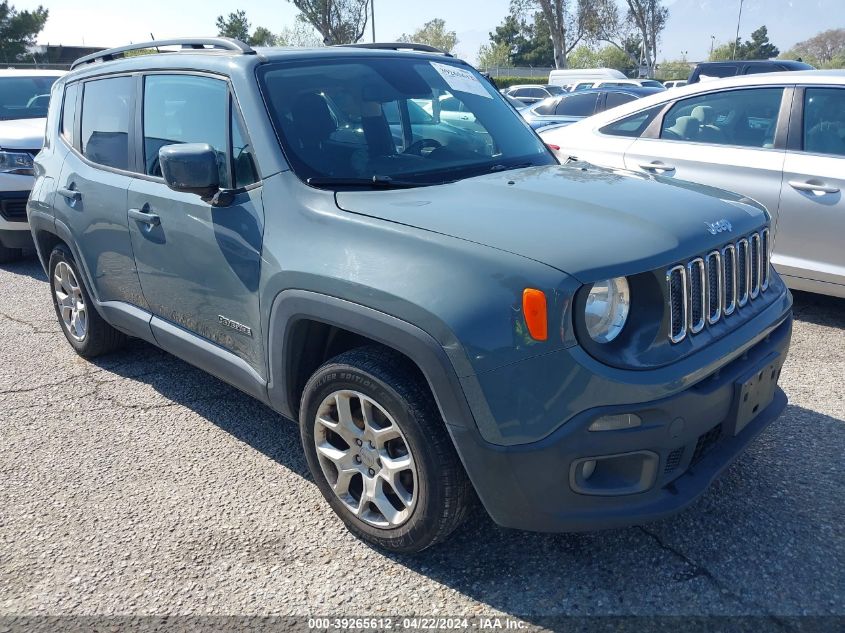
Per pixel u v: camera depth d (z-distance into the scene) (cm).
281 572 279
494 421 233
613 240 240
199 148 303
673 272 241
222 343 341
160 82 372
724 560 274
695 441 249
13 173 723
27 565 287
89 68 452
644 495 242
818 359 457
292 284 279
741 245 278
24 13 4944
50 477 351
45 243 495
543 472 232
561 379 226
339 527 305
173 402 429
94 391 447
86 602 266
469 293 234
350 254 263
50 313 608
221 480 344
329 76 344
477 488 245
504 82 5084
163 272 362
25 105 876
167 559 288
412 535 268
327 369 276
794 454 341
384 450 274
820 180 491
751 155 526
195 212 330
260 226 301
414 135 346
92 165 422
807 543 281
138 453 371
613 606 254
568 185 296
